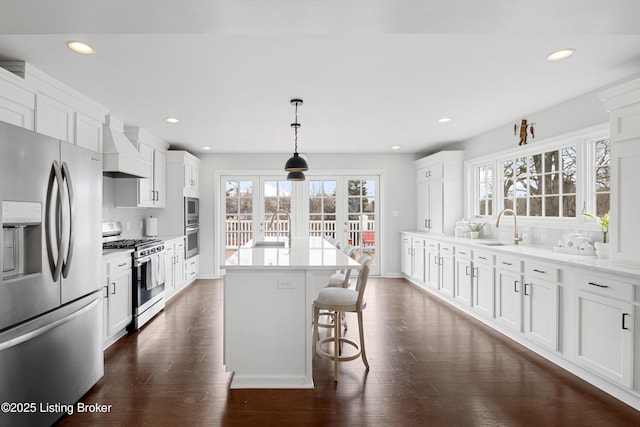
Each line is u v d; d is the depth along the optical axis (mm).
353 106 3395
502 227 4270
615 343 2164
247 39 2066
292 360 2377
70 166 2031
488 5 1481
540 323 2805
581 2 1450
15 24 1615
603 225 2830
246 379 2361
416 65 2459
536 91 3012
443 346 3057
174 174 5215
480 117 3830
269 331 2373
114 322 3035
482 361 2754
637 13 1548
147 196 4461
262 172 6059
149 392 2268
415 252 5477
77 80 2643
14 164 1641
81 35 1986
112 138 3334
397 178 6160
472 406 2125
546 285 2725
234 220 6145
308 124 4074
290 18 1587
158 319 3781
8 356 1602
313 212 6215
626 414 2041
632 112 2211
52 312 1891
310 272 2369
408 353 2906
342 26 1681
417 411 2070
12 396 1623
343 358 2488
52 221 1864
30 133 1733
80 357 2135
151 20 1592
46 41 2047
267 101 3213
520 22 1646
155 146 4711
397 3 1461
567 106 3273
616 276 2143
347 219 6234
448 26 1679
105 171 3402
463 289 4020
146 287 3588
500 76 2674
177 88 2859
